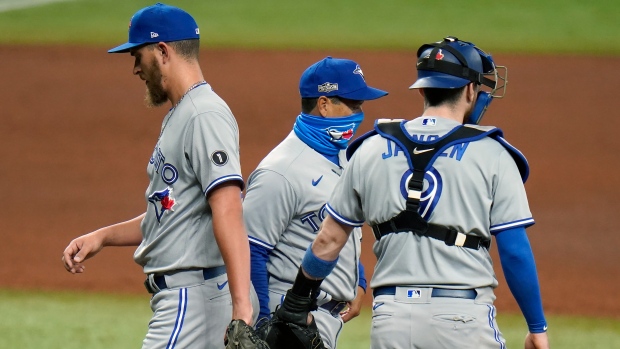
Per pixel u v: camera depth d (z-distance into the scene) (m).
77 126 58.81
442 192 13.12
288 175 15.98
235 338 13.30
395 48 78.31
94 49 80.25
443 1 95.62
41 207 44.12
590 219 42.28
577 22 86.31
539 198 45.47
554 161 51.59
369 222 13.78
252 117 60.19
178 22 14.85
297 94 65.56
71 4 98.44
